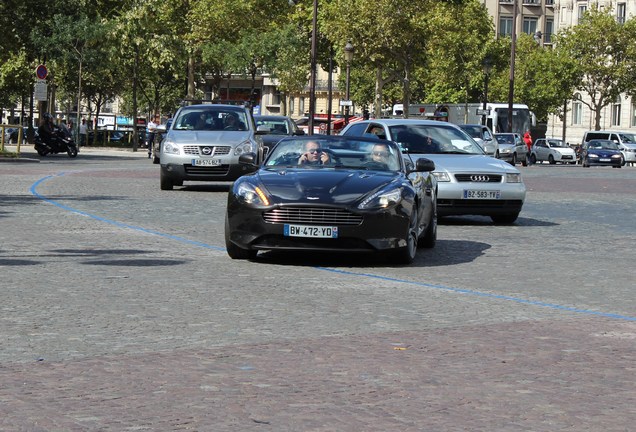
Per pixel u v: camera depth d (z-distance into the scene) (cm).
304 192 1585
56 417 727
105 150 8062
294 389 820
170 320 1102
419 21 8631
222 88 14125
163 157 3141
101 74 8831
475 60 10688
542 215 2736
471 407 778
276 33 10100
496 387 842
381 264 1656
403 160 1780
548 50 11281
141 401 774
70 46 7844
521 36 11462
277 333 1047
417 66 9656
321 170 1684
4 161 4862
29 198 2683
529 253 1872
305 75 10350
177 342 991
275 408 762
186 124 3281
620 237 2202
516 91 11112
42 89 4978
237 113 3328
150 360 910
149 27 8425
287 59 10100
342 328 1082
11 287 1291
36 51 7331
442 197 2380
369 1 8662
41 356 917
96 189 3095
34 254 1617
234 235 1603
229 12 10119
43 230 1959
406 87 8962
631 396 823
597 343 1038
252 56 10231
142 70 9306
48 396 784
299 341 1008
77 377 844
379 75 9125
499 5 13925
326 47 10412
